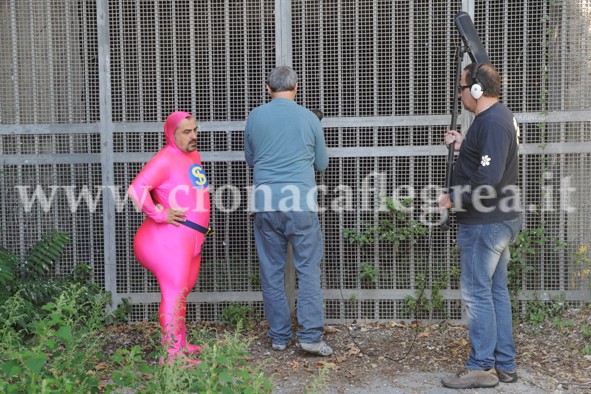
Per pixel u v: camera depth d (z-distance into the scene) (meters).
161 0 10.67
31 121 10.90
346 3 10.57
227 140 10.85
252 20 10.68
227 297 11.02
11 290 10.23
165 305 8.60
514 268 10.65
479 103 8.23
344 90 10.74
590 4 10.34
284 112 9.51
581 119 10.49
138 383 6.27
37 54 10.80
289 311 10.07
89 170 10.98
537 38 10.44
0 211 10.95
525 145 10.61
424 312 10.96
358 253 10.90
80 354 6.45
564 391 8.27
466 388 8.41
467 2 10.40
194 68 10.77
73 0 10.73
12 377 5.96
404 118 10.66
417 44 10.58
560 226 10.67
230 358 6.18
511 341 8.57
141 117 10.85
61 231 11.01
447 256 10.82
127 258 10.98
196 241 8.92
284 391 8.45
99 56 10.72
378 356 9.68
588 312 10.61
